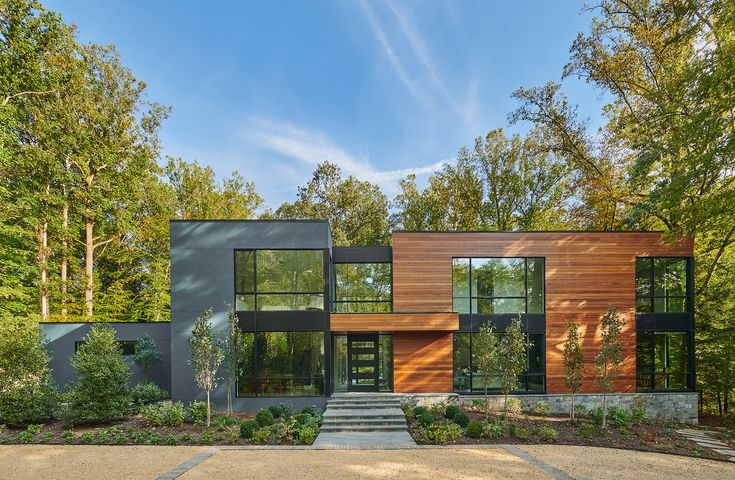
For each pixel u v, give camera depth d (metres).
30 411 11.31
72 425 11.26
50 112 20.11
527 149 25.34
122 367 12.19
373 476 7.60
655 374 15.51
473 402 14.59
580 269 15.74
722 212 13.35
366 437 10.68
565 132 21.84
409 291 15.60
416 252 15.73
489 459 8.76
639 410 13.76
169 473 7.65
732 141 12.22
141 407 12.13
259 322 14.19
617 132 20.48
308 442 9.98
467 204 28.67
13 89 18.56
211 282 14.24
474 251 15.77
